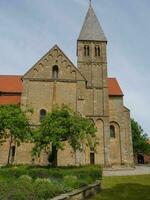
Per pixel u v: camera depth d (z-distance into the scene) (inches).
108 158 1782.7
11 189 539.8
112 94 2105.1
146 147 3395.7
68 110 1362.0
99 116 1897.1
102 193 807.7
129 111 2089.1
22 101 1646.2
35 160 1513.3
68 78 1723.7
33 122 1605.6
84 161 1537.9
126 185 952.9
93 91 1963.6
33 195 528.1
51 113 1294.3
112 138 2001.7
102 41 2114.9
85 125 1273.4
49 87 1694.1
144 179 1094.4
